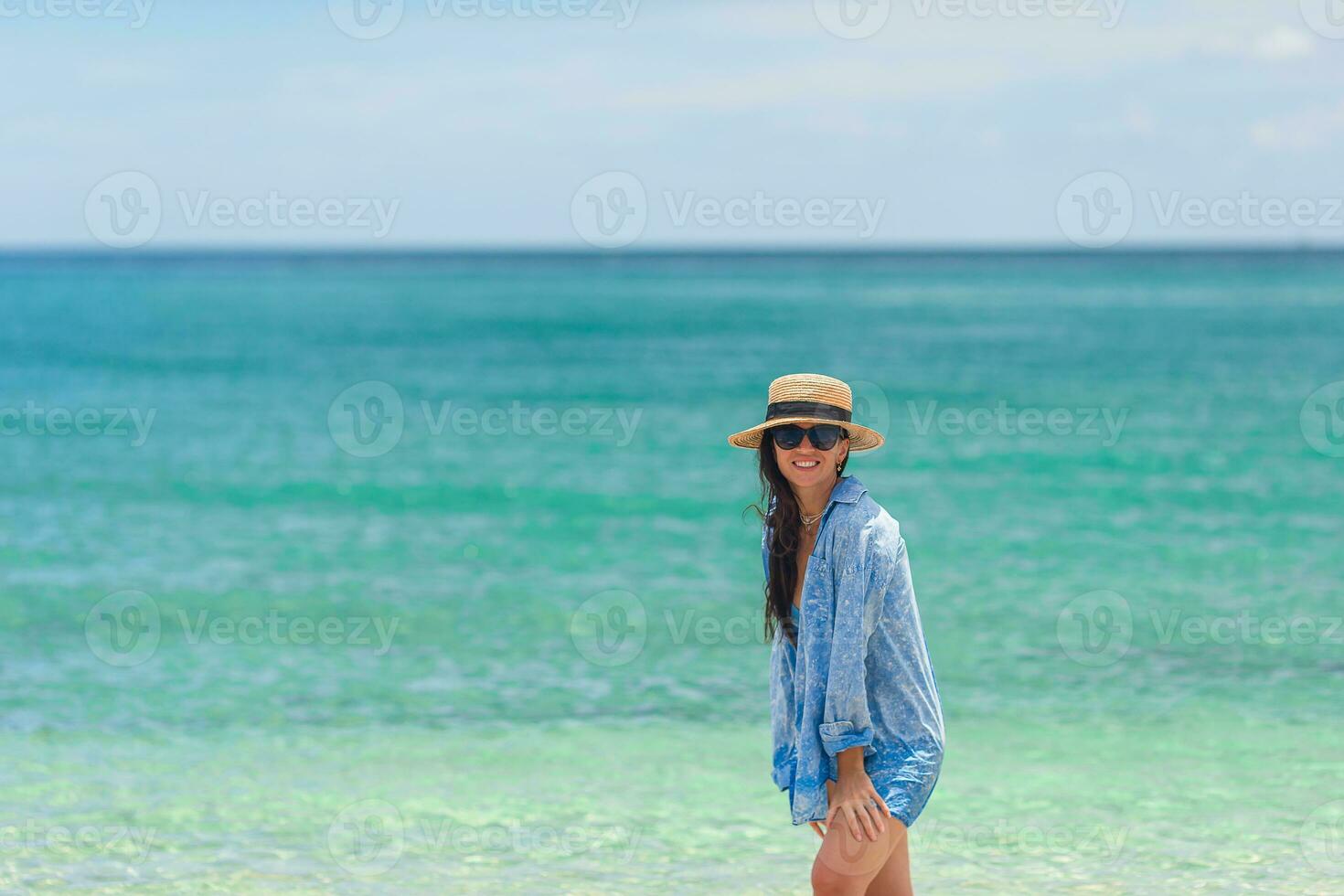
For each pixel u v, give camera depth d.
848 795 3.39
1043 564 12.09
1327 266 157.75
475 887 4.82
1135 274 134.50
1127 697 7.89
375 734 7.18
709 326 58.47
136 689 8.16
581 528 14.38
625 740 7.05
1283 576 11.41
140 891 4.75
